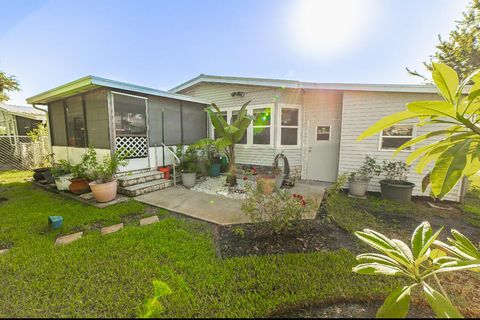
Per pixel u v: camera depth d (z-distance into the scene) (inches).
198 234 119.3
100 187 168.7
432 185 32.1
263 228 118.3
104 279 81.1
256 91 264.4
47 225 129.8
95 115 212.1
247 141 274.1
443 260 61.6
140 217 146.8
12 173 318.7
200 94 317.7
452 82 35.0
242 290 76.6
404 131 204.7
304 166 268.2
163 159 251.4
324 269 87.4
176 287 77.2
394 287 76.3
